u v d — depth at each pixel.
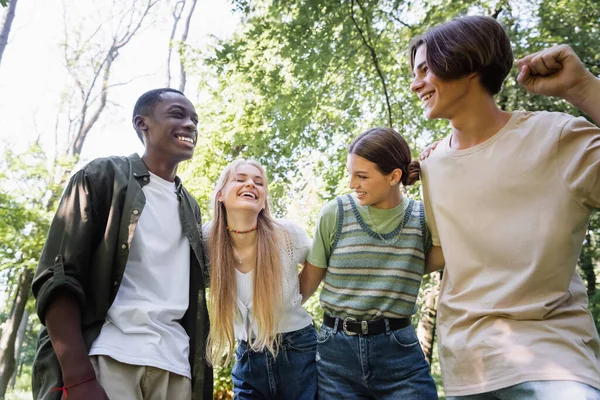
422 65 1.80
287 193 10.38
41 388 1.80
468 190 1.76
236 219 2.45
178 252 2.17
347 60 7.80
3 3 5.07
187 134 2.22
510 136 1.73
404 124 8.94
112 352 1.84
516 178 1.66
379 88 8.75
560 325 1.53
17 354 17.70
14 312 12.57
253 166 2.51
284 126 8.66
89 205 1.93
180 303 2.09
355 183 2.23
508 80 7.73
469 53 1.67
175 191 2.26
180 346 2.03
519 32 7.76
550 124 1.66
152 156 2.22
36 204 12.33
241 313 2.47
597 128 1.56
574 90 1.54
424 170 2.02
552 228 1.58
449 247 1.80
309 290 2.50
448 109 1.77
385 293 2.25
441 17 7.41
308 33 7.20
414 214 2.34
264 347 2.43
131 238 1.97
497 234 1.66
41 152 12.64
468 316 1.66
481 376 1.58
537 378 1.45
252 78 8.11
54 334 1.73
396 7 7.32
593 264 9.35
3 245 11.85
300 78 7.62
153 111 2.22
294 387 2.42
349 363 2.26
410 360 2.24
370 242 2.30
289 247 2.51
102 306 1.88
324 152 9.53
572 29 7.96
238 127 10.10
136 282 2.02
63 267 1.80
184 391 2.00
